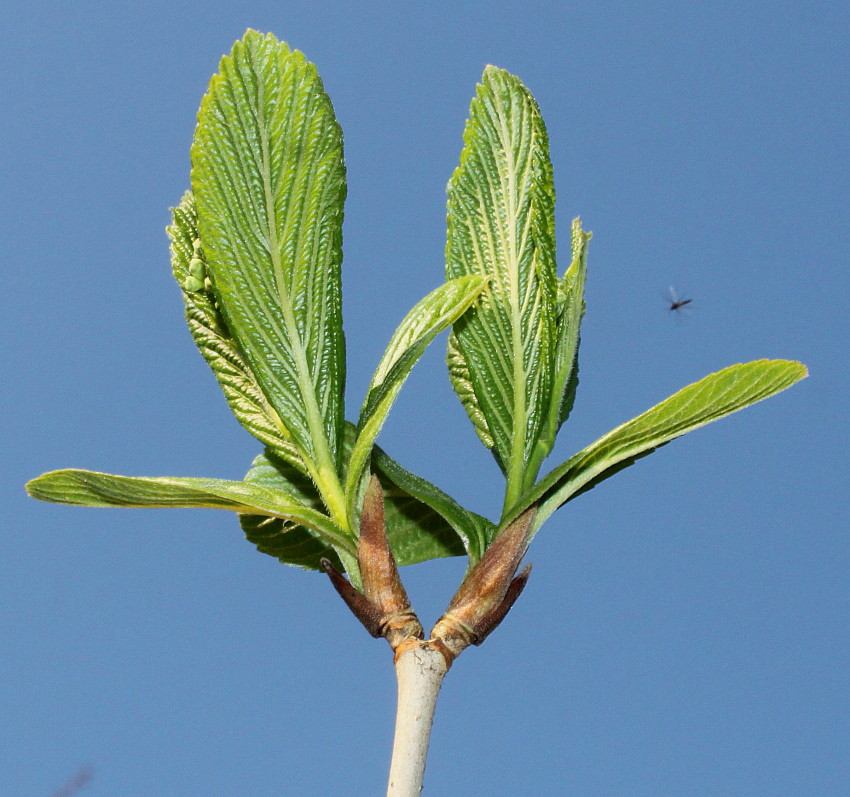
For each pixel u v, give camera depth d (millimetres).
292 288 450
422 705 438
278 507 445
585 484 456
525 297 456
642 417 446
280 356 451
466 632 443
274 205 448
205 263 454
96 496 446
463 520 453
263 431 453
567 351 460
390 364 452
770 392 448
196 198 447
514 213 457
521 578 448
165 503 447
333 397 451
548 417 456
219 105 446
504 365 456
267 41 446
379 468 455
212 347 456
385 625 442
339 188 450
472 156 458
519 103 458
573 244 463
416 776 435
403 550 469
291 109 447
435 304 453
